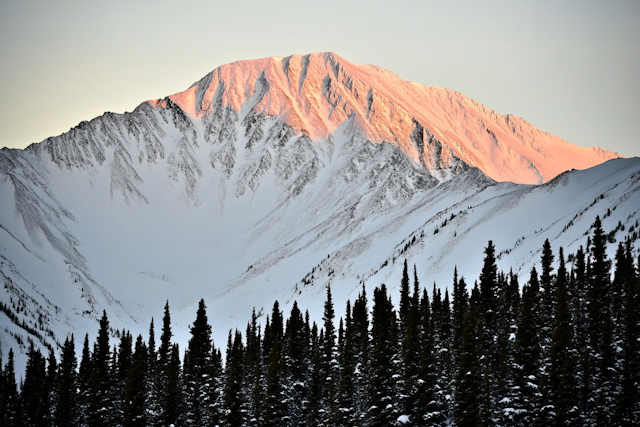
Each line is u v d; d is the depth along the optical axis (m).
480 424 91.88
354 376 113.44
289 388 121.00
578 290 126.88
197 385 122.75
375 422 100.69
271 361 114.94
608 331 103.19
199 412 120.12
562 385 94.12
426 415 93.19
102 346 125.69
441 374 101.06
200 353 128.50
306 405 116.56
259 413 115.50
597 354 105.00
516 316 116.75
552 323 109.88
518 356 100.06
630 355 97.12
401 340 113.50
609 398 97.31
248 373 130.75
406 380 99.69
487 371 96.12
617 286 123.31
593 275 130.62
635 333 102.94
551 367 97.62
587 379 99.44
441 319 123.25
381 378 103.94
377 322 123.19
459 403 92.62
